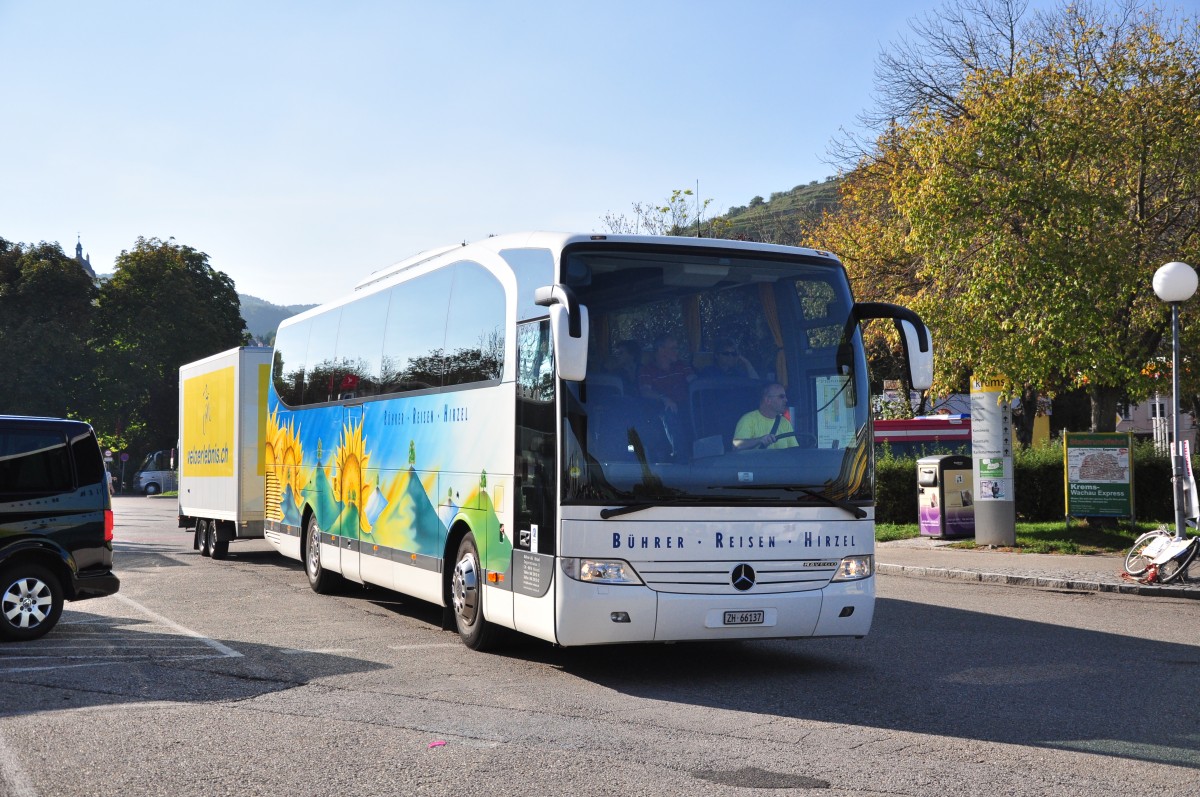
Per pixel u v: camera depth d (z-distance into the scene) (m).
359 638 11.30
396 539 12.52
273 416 17.97
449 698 8.38
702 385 9.09
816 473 9.23
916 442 29.98
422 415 11.95
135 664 9.72
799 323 9.47
